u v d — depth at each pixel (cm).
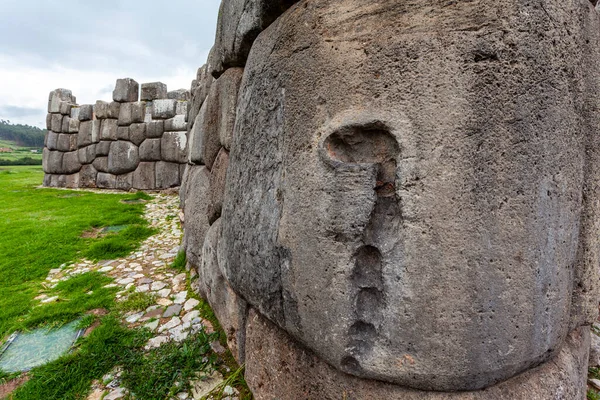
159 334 183
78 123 790
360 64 90
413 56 84
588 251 102
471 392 90
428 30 84
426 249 84
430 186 83
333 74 94
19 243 344
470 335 84
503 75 82
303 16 104
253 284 124
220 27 194
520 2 82
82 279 256
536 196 84
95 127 759
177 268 281
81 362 159
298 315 105
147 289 240
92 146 770
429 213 83
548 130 85
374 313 92
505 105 82
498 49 81
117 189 748
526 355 89
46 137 822
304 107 101
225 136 183
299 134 102
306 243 99
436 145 82
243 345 149
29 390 143
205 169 270
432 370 86
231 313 158
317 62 98
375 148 93
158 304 218
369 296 94
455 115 82
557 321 93
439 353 85
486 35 81
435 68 83
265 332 127
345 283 93
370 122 88
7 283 256
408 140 84
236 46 159
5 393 145
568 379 101
